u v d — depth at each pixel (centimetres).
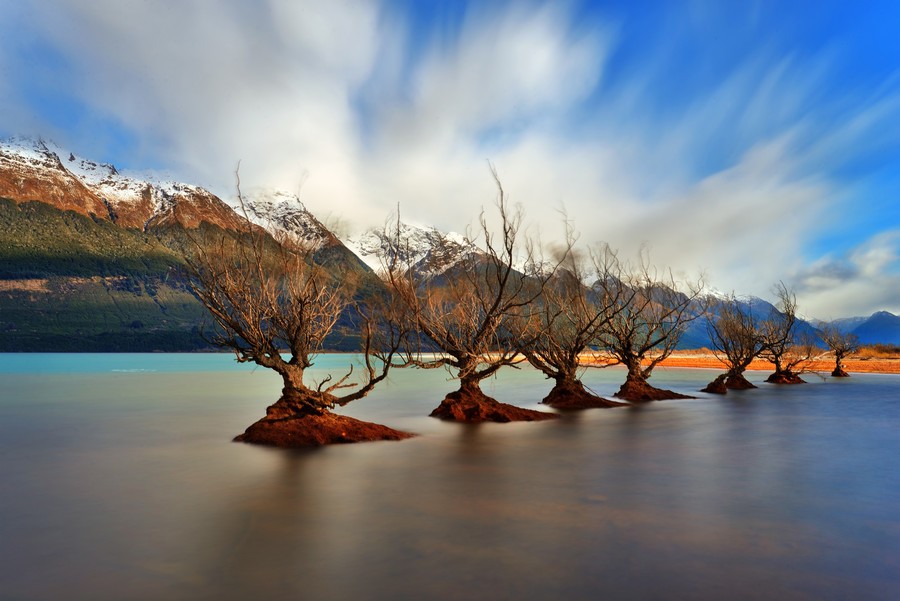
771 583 676
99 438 1898
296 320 1769
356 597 634
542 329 2897
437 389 4228
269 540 835
